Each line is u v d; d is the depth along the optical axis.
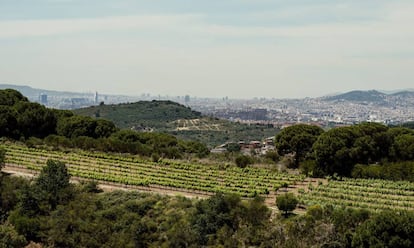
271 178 101.25
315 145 107.38
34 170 95.94
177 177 98.12
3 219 72.88
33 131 137.75
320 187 92.06
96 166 105.56
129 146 124.62
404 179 99.81
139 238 66.62
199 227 66.12
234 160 126.12
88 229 68.19
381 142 111.38
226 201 69.25
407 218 56.38
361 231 57.81
